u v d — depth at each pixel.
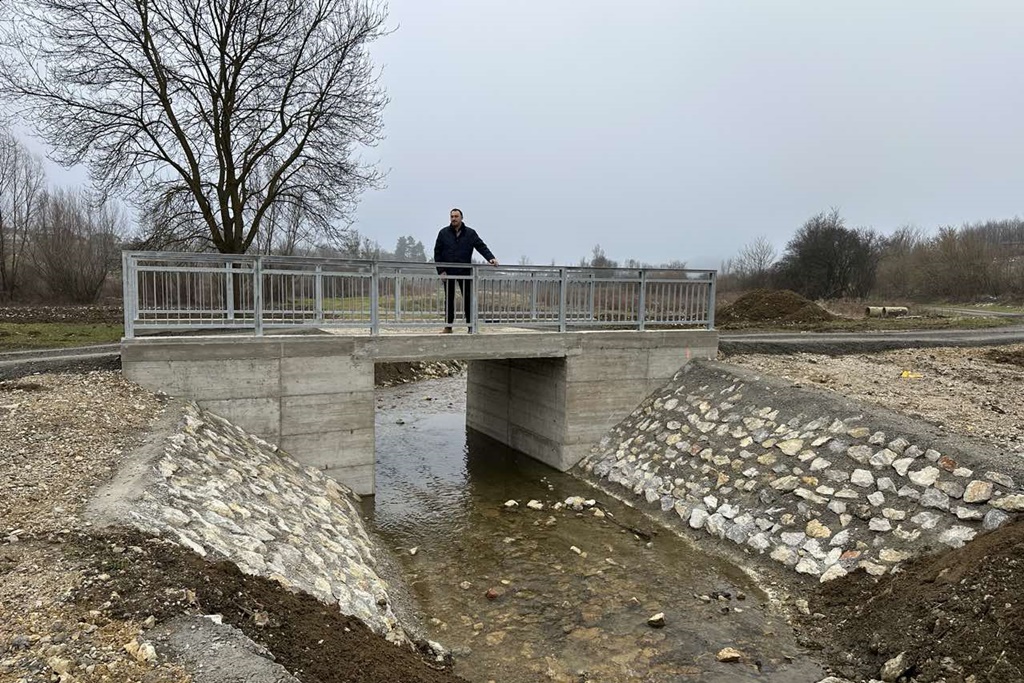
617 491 11.19
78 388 9.07
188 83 16.70
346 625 5.14
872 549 7.25
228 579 4.86
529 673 5.91
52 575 4.36
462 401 20.08
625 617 7.00
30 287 38.59
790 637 6.50
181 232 17.66
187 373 9.56
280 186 18.41
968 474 7.23
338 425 10.55
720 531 8.94
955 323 27.02
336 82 18.39
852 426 9.04
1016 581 5.25
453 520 9.98
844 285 50.97
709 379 12.49
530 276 12.04
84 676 3.41
